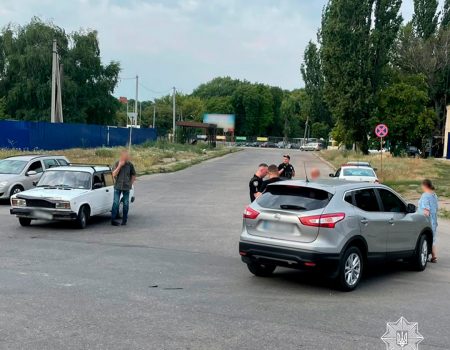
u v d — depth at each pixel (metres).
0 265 9.01
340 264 7.88
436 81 58.25
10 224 13.77
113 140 52.06
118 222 14.21
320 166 44.38
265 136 132.12
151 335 5.75
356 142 50.50
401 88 47.88
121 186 14.00
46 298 7.09
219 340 5.65
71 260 9.57
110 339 5.59
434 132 59.28
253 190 11.61
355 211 8.33
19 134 37.59
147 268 9.08
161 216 16.00
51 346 5.35
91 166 15.07
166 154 48.19
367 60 46.91
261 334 5.89
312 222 7.80
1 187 17.25
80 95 58.81
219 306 6.96
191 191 23.80
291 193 8.36
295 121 126.12
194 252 10.68
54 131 40.88
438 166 39.34
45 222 14.32
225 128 102.75
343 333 6.02
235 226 14.34
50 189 13.79
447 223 16.28
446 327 6.39
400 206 9.56
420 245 9.85
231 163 46.12
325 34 49.94
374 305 7.32
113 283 7.99
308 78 82.44
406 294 8.05
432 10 59.62
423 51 57.28
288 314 6.71
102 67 61.19
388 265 10.44
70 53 58.03
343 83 47.28
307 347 5.52
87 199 13.55
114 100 62.66
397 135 48.81
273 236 8.09
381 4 47.06
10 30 56.44
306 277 8.91
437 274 9.68
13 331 5.77
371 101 46.81
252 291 7.84
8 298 7.04
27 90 54.59
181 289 7.78
